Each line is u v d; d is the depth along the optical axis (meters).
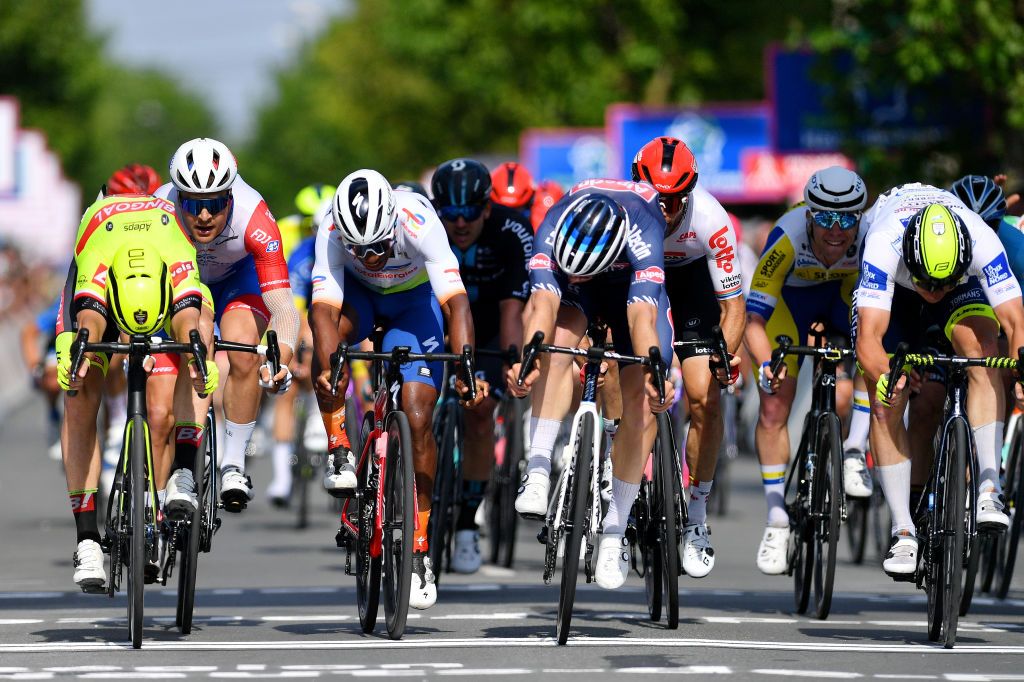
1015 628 24.77
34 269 140.62
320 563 33.88
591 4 119.12
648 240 23.03
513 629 24.05
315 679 19.47
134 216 22.78
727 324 25.67
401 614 22.67
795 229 27.38
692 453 25.61
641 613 26.20
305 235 40.50
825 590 25.38
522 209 34.66
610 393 24.89
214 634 23.53
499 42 125.00
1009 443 29.97
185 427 23.41
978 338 24.83
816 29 57.16
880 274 24.11
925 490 24.38
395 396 23.94
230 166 23.52
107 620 25.16
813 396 27.09
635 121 110.56
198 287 22.92
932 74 53.69
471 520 31.53
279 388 23.64
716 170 109.00
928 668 20.66
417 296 25.39
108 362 23.23
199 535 24.06
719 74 123.00
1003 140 56.56
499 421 34.25
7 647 22.08
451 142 150.00
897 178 57.88
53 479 55.59
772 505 27.06
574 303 23.91
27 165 144.62
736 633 23.84
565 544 22.72
